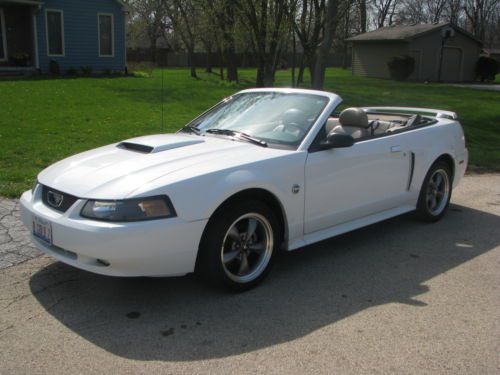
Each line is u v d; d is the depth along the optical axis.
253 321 3.62
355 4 15.38
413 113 6.96
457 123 6.41
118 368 3.02
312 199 4.46
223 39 20.00
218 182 3.77
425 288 4.25
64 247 3.62
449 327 3.60
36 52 22.83
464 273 4.60
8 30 22.50
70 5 23.56
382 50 36.75
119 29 25.61
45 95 15.77
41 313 3.66
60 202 3.76
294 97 5.01
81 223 3.50
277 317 3.69
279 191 4.15
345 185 4.75
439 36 35.59
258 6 13.00
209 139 4.65
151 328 3.49
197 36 27.89
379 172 5.11
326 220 4.66
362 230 5.79
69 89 17.69
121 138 10.16
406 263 4.81
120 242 3.41
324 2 13.89
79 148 9.02
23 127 10.66
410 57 33.16
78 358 3.12
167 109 14.69
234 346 3.29
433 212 6.09
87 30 24.41
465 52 37.31
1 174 7.08
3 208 5.89
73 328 3.47
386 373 3.04
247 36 15.27
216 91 19.72
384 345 3.34
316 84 11.80
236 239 4.01
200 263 3.88
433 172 5.93
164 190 3.54
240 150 4.27
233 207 3.87
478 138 13.50
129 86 19.84
